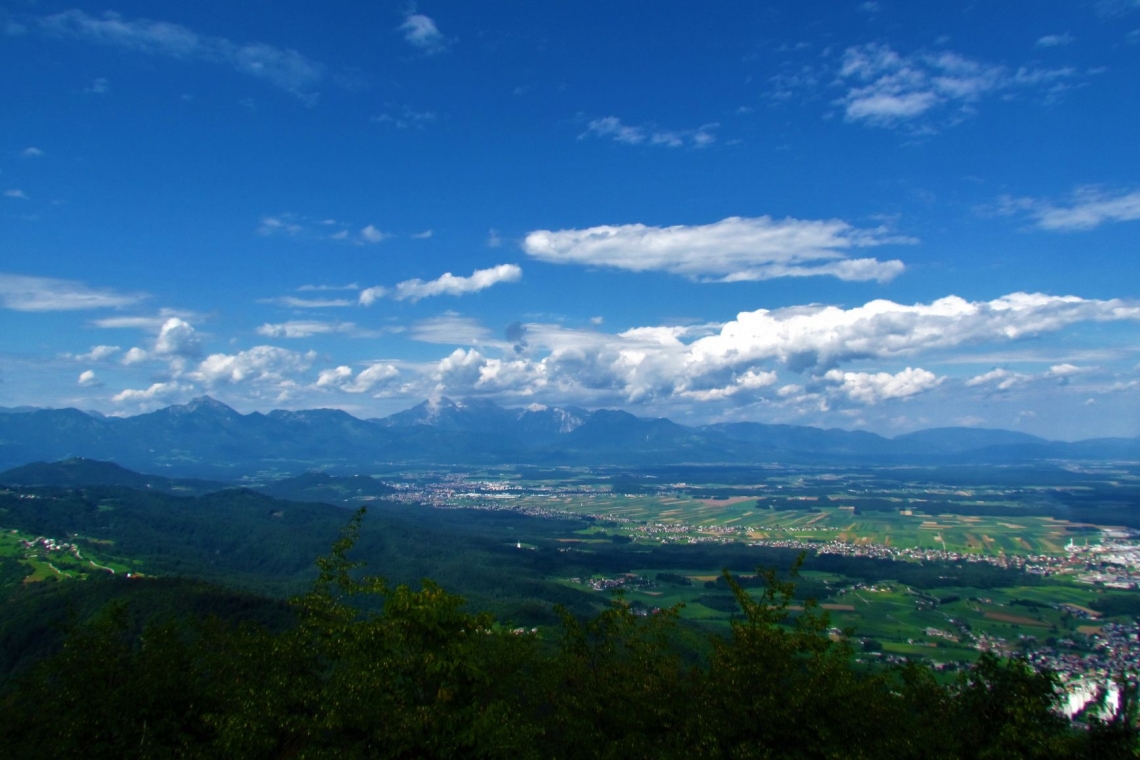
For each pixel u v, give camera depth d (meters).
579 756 27.64
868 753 22.98
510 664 29.98
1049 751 23.06
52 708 26.66
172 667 28.94
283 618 81.50
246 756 24.17
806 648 25.98
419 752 25.11
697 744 24.39
